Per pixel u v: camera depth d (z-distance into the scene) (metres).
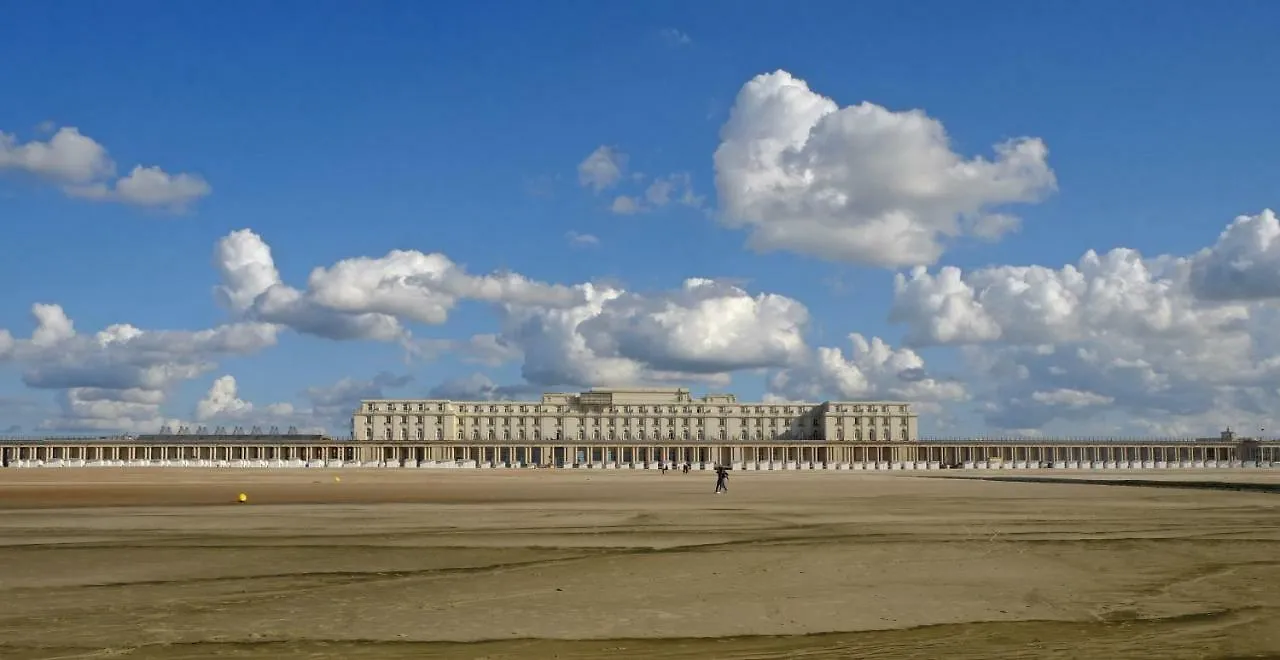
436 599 21.67
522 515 45.50
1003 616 19.88
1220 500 58.75
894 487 85.88
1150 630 18.58
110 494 69.06
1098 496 64.94
